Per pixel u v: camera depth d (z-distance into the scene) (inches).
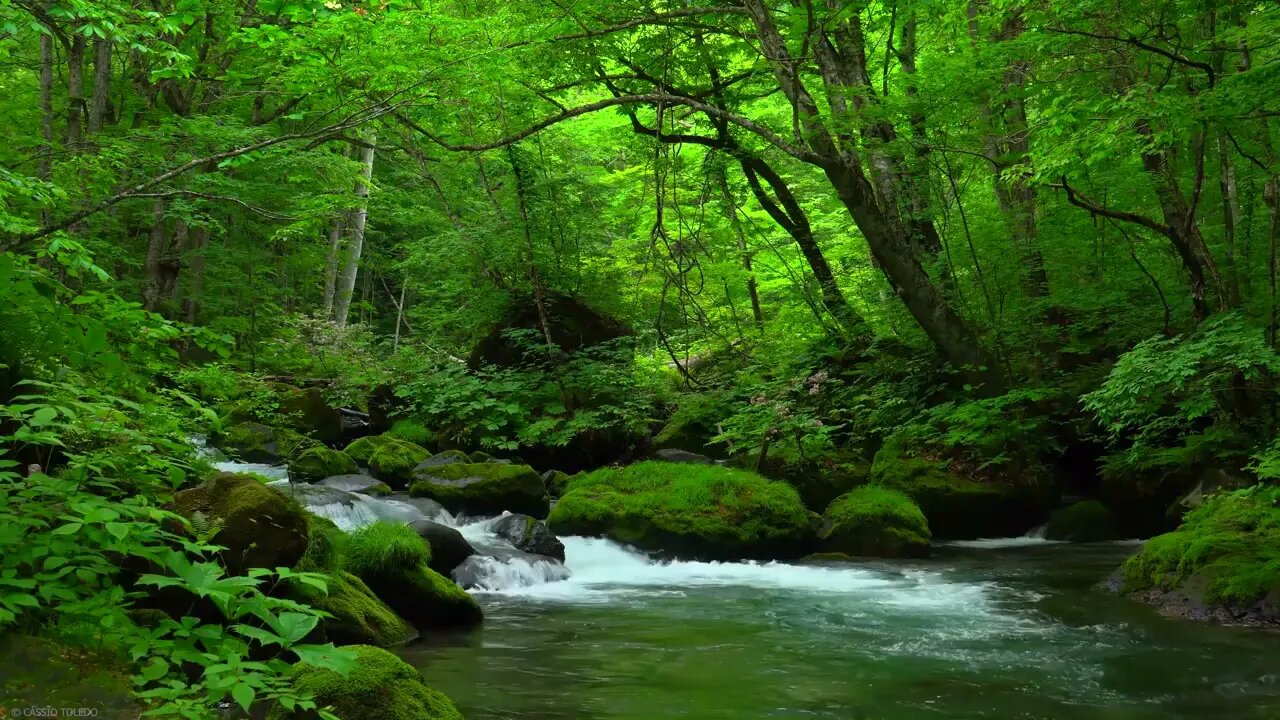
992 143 578.9
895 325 602.5
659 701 209.0
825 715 200.2
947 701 210.4
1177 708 205.3
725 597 340.2
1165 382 363.9
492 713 198.7
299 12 315.6
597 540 433.1
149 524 147.8
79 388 185.6
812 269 674.2
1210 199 557.0
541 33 483.5
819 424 511.8
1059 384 551.2
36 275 166.1
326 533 280.4
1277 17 349.1
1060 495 536.1
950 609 317.7
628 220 778.8
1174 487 486.3
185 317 756.0
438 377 654.5
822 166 494.3
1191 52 429.7
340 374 701.9
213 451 463.2
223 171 527.8
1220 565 309.0
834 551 443.5
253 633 121.7
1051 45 431.2
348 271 914.7
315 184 587.8
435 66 364.2
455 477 472.7
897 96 482.6
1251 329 365.1
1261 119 419.2
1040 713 202.2
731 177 730.8
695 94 593.9
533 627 285.6
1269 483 373.7
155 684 138.2
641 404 627.8
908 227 565.6
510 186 680.4
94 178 399.5
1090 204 463.5
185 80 600.7
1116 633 277.7
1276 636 268.7
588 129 828.0
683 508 437.7
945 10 526.0
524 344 642.8
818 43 494.0
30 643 135.9
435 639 266.7
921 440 542.3
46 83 534.6
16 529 139.4
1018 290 564.7
